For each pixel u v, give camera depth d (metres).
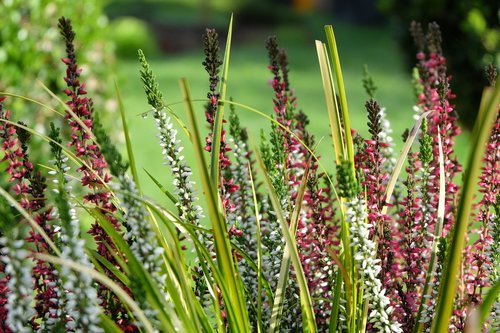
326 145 9.43
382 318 2.03
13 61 4.61
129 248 1.94
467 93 8.08
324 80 2.19
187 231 2.08
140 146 9.39
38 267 2.06
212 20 25.89
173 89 14.17
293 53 20.45
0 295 2.02
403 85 14.80
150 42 19.44
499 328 2.12
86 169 2.16
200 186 6.84
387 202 2.22
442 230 2.29
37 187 2.13
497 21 7.84
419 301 2.32
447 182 2.38
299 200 2.15
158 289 1.79
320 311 2.37
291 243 1.95
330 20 28.08
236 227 2.41
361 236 1.94
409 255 2.32
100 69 5.66
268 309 2.33
